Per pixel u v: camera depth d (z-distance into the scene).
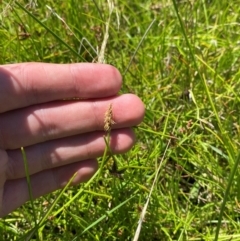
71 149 0.21
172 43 0.31
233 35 0.32
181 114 0.26
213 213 0.23
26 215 0.23
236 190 0.24
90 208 0.23
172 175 0.24
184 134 0.25
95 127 0.20
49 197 0.23
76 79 0.20
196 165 0.24
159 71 0.29
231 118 0.26
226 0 0.33
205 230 0.23
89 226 0.20
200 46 0.31
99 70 0.20
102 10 0.32
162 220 0.23
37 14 0.31
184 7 0.32
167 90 0.28
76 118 0.20
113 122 0.19
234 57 0.30
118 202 0.22
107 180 0.24
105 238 0.22
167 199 0.24
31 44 0.29
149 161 0.24
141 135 0.26
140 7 0.35
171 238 0.22
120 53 0.31
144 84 0.28
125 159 0.24
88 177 0.22
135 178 0.23
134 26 0.33
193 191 0.25
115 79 0.20
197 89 0.27
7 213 0.21
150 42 0.31
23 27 0.27
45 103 0.20
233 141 0.25
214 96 0.27
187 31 0.30
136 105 0.20
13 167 0.21
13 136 0.20
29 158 0.21
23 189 0.21
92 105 0.20
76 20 0.31
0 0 0.28
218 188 0.24
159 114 0.27
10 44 0.29
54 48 0.30
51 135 0.20
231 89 0.26
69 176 0.22
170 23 0.31
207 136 0.25
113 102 0.20
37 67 0.20
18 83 0.19
